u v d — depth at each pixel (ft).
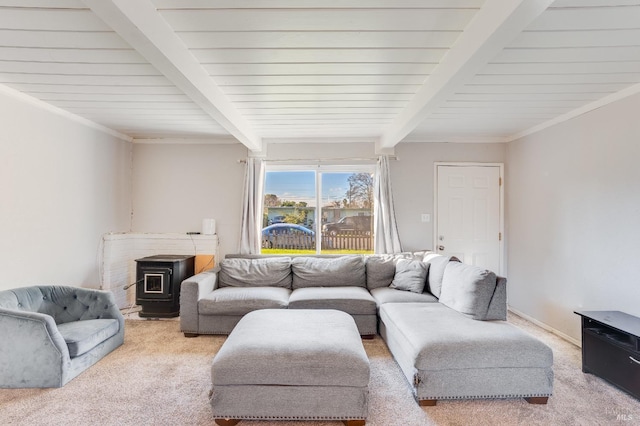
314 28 5.87
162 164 14.51
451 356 6.68
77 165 11.34
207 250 14.10
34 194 9.65
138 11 4.98
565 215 10.80
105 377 7.95
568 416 6.47
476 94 9.12
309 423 6.29
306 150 14.44
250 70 7.54
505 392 6.75
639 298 8.27
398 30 5.96
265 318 8.34
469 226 14.33
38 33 6.03
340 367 6.18
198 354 9.30
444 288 10.05
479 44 5.50
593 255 9.66
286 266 12.69
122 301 13.50
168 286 12.41
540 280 12.01
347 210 14.71
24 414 6.48
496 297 8.44
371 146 14.39
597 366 7.90
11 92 8.80
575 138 10.43
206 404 6.86
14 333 7.46
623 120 8.76
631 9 5.25
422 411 6.63
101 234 12.57
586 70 7.59
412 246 14.28
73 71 7.67
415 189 14.34
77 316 9.57
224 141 14.52
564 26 5.75
